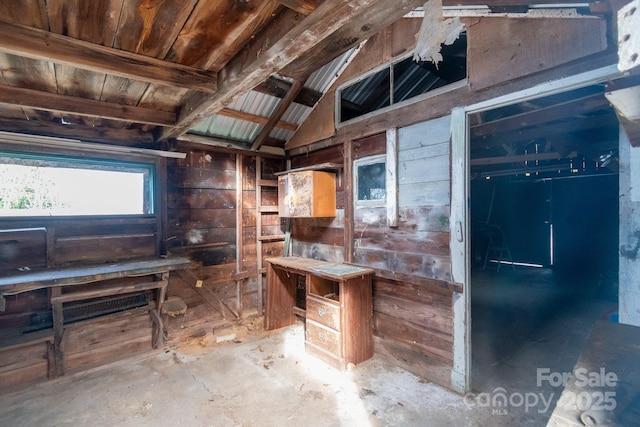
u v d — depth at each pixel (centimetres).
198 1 117
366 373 247
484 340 305
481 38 202
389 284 269
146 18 126
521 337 312
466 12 203
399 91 289
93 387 226
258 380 236
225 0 117
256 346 296
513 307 411
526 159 427
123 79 182
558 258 631
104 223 267
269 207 377
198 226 323
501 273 618
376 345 277
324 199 317
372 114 278
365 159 289
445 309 229
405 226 256
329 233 335
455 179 219
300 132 357
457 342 220
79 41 139
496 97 198
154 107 231
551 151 442
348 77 296
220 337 307
